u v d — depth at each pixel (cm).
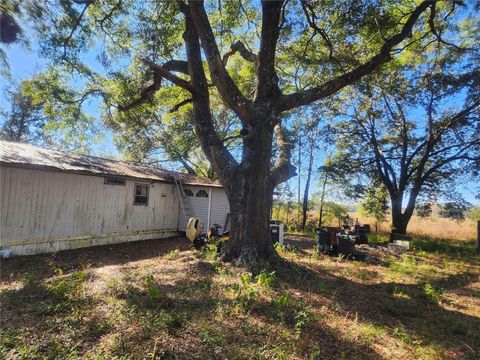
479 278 845
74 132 1402
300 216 2480
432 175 1895
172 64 912
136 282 577
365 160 1997
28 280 558
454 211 1941
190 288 551
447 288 733
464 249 1462
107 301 470
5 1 682
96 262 845
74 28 891
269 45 798
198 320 417
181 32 1009
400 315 525
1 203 839
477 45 1526
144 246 1164
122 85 1045
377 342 412
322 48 1145
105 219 1160
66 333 366
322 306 521
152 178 1336
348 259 1003
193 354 338
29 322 392
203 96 841
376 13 938
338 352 372
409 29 852
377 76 1561
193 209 1572
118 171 1191
